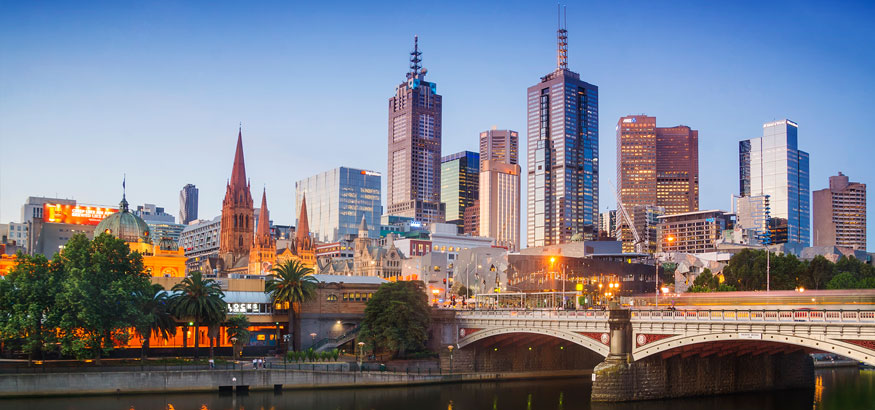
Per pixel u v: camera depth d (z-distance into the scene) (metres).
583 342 122.81
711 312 103.31
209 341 155.88
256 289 162.88
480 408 118.06
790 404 119.50
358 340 151.12
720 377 126.75
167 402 117.12
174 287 141.12
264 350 156.38
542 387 140.88
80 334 123.44
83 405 112.62
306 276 163.88
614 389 113.50
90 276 123.94
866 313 88.88
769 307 142.00
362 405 119.19
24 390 116.56
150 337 149.50
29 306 117.75
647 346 112.75
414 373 141.75
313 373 133.00
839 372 168.12
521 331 134.75
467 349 150.62
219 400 120.25
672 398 119.81
